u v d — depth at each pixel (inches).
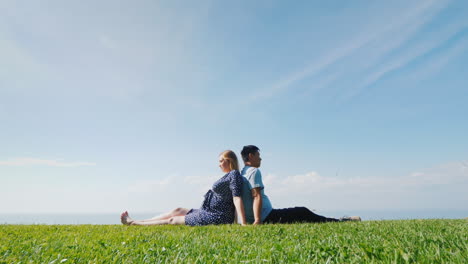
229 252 95.3
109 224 227.9
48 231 169.9
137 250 99.0
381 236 124.8
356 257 80.3
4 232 160.2
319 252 89.4
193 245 110.7
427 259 74.4
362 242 105.3
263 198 221.8
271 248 97.4
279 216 216.1
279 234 141.4
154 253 95.8
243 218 194.5
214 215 205.9
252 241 117.9
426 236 116.0
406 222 204.7
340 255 83.3
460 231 133.4
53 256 90.2
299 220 219.6
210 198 213.6
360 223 199.2
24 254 95.3
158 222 216.5
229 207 209.0
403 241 108.4
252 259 82.5
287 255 88.7
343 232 145.0
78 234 151.1
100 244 113.3
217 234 142.0
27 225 214.4
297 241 112.7
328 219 225.6
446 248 89.9
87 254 93.2
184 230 165.3
